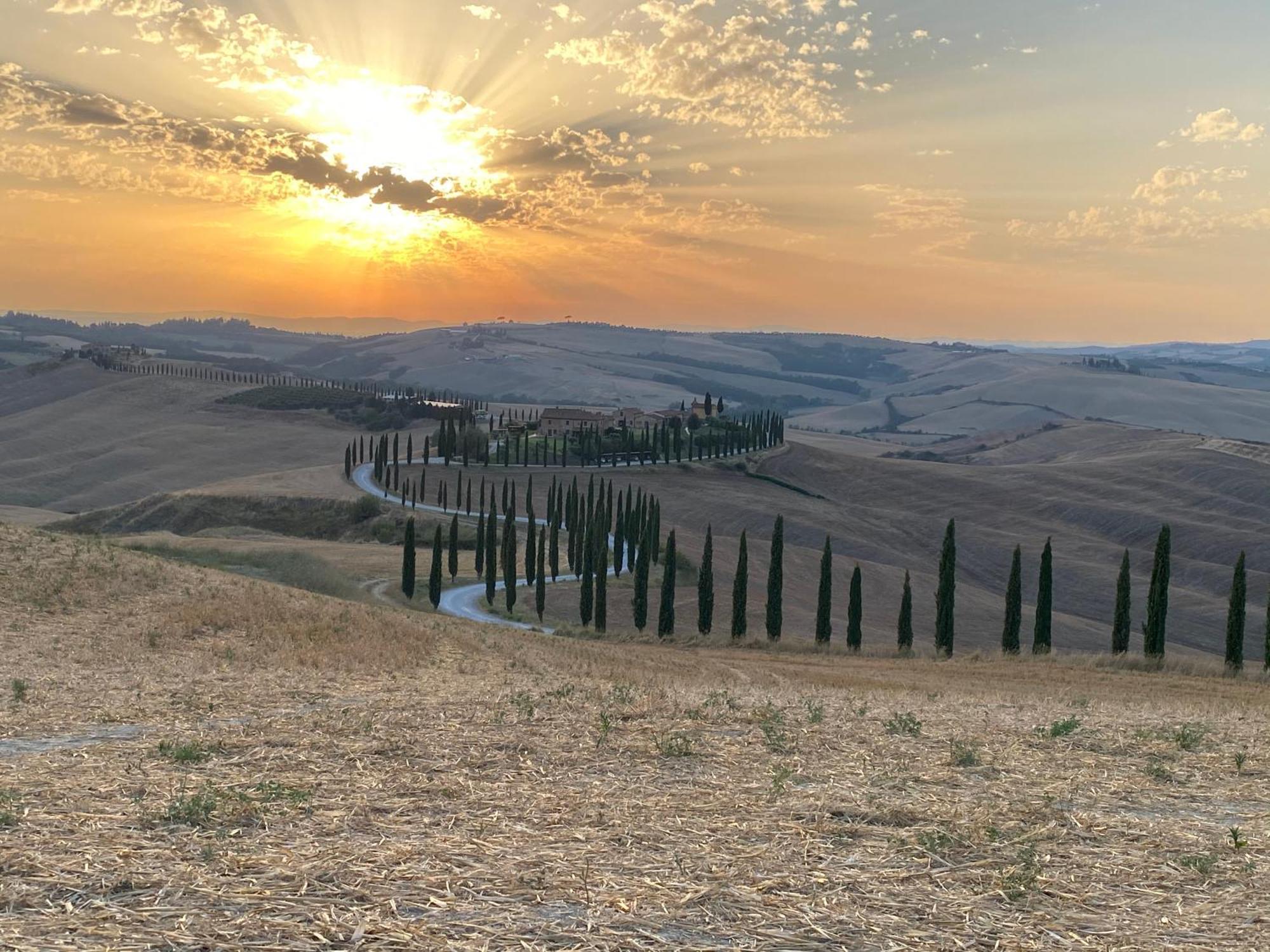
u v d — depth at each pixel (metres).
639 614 90.50
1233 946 7.81
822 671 51.38
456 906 8.04
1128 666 58.00
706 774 13.39
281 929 7.41
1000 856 10.06
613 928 7.70
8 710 17.41
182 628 31.55
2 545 39.78
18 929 7.24
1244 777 14.46
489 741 15.12
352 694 20.91
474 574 125.12
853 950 7.50
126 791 11.62
